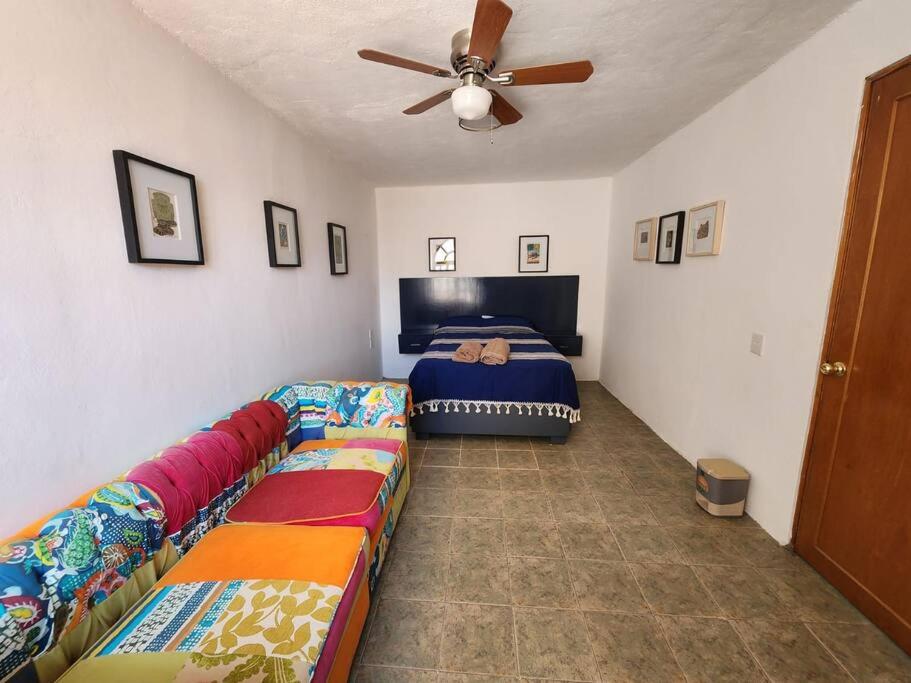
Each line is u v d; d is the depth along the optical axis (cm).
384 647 136
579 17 147
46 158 107
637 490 232
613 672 127
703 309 246
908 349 129
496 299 457
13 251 99
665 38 162
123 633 93
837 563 157
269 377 222
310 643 92
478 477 249
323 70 181
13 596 81
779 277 184
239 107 195
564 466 262
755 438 200
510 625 144
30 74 102
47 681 87
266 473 174
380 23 146
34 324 104
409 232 452
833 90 155
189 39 154
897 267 132
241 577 111
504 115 194
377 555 154
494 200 439
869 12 140
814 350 165
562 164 361
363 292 398
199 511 133
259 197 212
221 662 86
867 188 143
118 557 105
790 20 153
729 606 151
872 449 141
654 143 301
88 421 119
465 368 296
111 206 126
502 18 120
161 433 147
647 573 168
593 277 444
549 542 188
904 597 131
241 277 196
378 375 460
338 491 155
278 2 133
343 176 339
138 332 136
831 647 134
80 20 115
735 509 204
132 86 133
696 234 249
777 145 185
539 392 291
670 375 289
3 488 98
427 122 247
